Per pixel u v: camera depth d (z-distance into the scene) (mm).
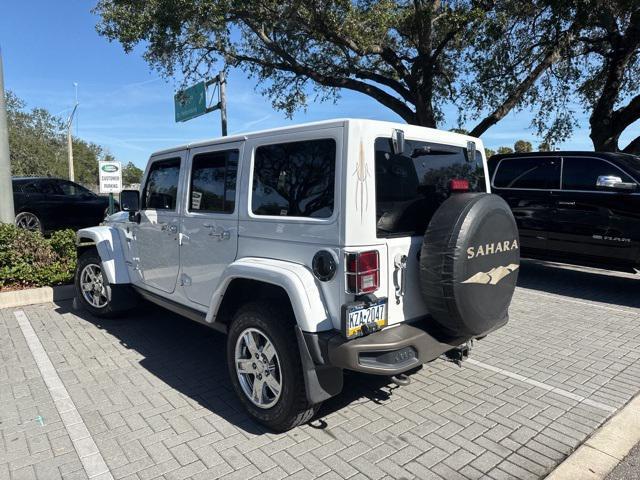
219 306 3510
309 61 13203
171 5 9656
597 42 12992
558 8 9609
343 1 9664
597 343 4988
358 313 2729
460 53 12477
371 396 3742
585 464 2836
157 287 4680
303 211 3020
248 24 11867
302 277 2900
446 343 3107
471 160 3701
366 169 2781
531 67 11781
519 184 7840
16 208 12164
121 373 4191
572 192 7152
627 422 3303
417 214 3164
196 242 3967
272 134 3248
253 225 3363
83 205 13477
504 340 5078
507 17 10148
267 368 3174
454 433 3211
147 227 4703
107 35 11133
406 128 3094
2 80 7633
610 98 12992
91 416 3439
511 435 3189
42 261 6914
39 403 3639
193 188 4043
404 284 3029
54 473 2789
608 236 6785
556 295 7086
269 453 2975
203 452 2990
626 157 7109
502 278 3170
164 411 3510
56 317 5832
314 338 2797
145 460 2908
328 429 3260
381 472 2787
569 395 3783
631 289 7484
